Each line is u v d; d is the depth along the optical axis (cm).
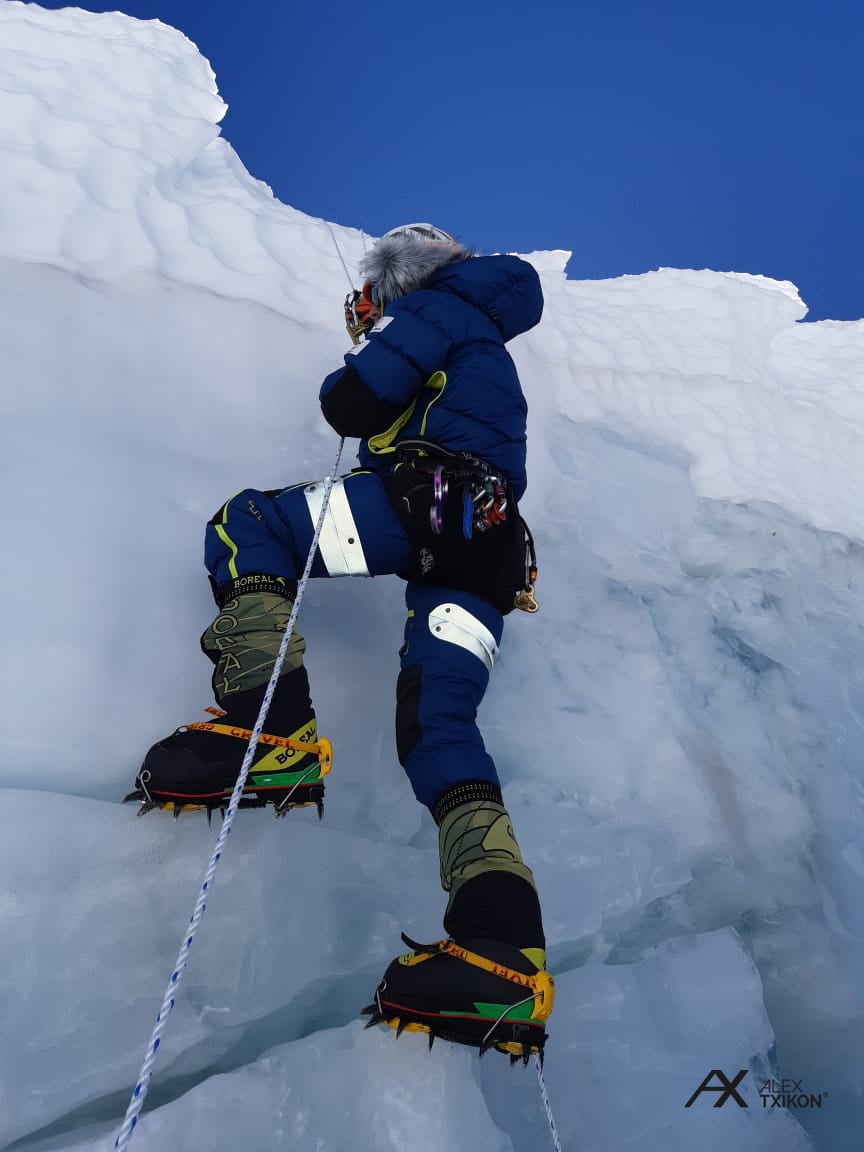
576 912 177
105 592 176
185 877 148
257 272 260
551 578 258
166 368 226
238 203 280
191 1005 139
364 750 186
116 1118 132
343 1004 156
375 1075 137
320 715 185
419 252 180
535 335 329
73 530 182
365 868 165
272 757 145
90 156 256
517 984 125
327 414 164
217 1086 131
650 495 314
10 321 211
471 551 159
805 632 289
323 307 264
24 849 141
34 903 137
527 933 129
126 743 162
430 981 127
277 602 156
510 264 185
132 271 236
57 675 162
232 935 146
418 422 168
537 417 305
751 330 395
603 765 214
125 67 305
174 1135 125
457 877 137
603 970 173
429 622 159
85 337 218
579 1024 164
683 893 199
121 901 142
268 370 243
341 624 202
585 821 198
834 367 421
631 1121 155
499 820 140
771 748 241
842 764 249
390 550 162
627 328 366
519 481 173
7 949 132
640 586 274
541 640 236
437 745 148
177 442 214
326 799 176
